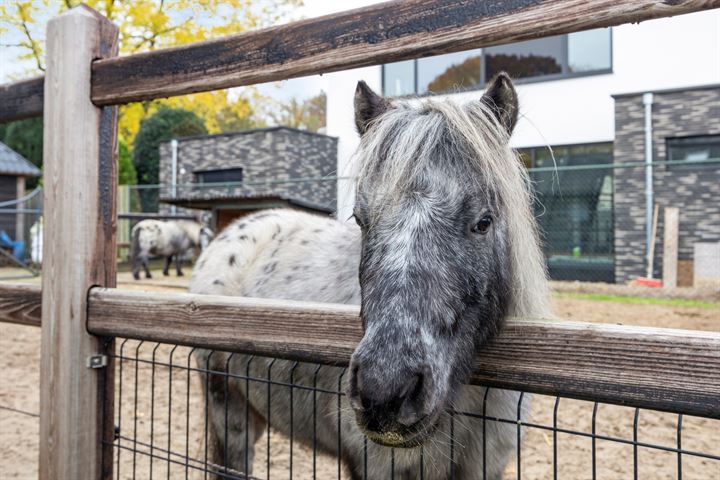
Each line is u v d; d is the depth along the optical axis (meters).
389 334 1.18
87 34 1.80
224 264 2.97
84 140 1.80
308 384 2.25
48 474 1.81
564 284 9.88
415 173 1.33
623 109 10.28
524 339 1.20
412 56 1.26
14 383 4.73
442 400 1.22
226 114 27.25
